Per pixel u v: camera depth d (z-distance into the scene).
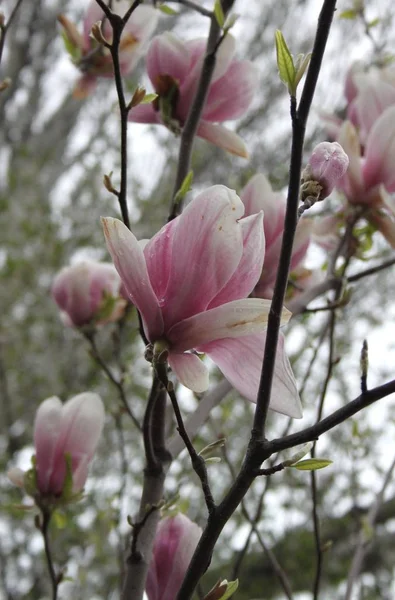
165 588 0.82
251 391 0.70
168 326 0.71
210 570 1.91
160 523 0.83
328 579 1.89
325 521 1.73
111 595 1.63
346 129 0.97
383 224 0.98
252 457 0.69
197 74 0.94
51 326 2.35
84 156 3.01
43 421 0.91
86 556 1.58
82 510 1.62
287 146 2.24
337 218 1.01
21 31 3.14
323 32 0.67
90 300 1.08
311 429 0.69
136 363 1.96
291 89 0.68
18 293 2.46
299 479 1.59
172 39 0.94
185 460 1.25
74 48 1.01
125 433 1.97
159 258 0.71
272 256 0.90
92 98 3.05
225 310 0.70
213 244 0.70
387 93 1.03
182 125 0.95
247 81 0.95
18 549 1.72
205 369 0.71
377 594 1.82
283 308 0.70
